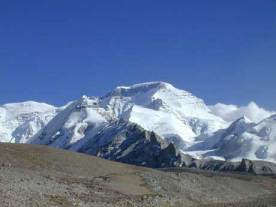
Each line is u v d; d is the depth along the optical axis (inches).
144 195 3558.1
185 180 4517.7
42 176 3499.0
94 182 3678.6
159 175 4377.5
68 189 3255.4
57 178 3565.5
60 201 2856.8
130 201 3267.7
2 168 3437.5
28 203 2635.3
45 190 3051.2
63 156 4483.3
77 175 3949.3
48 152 4473.4
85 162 4507.9
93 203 2994.6
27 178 3257.9
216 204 3649.1
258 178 7332.7
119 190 3590.1
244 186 5398.6
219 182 4977.9
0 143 4434.1
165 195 3791.8
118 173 4271.7
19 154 4173.2
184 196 4001.0
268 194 5246.1
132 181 3993.6
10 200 2608.3
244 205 3499.0
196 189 4379.9
